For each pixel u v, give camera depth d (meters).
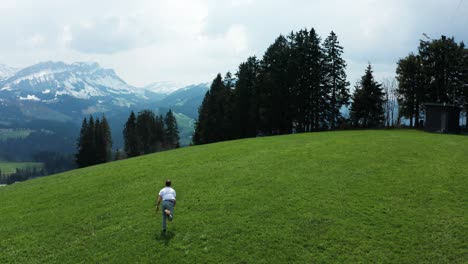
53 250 18.33
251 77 87.94
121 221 21.19
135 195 26.06
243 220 19.69
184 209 22.00
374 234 17.69
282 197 22.70
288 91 79.44
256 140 50.69
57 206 25.62
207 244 17.56
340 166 29.17
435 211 19.89
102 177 33.06
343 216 19.64
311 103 80.19
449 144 38.75
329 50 81.88
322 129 80.94
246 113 84.94
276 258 16.12
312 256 16.16
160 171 32.88
